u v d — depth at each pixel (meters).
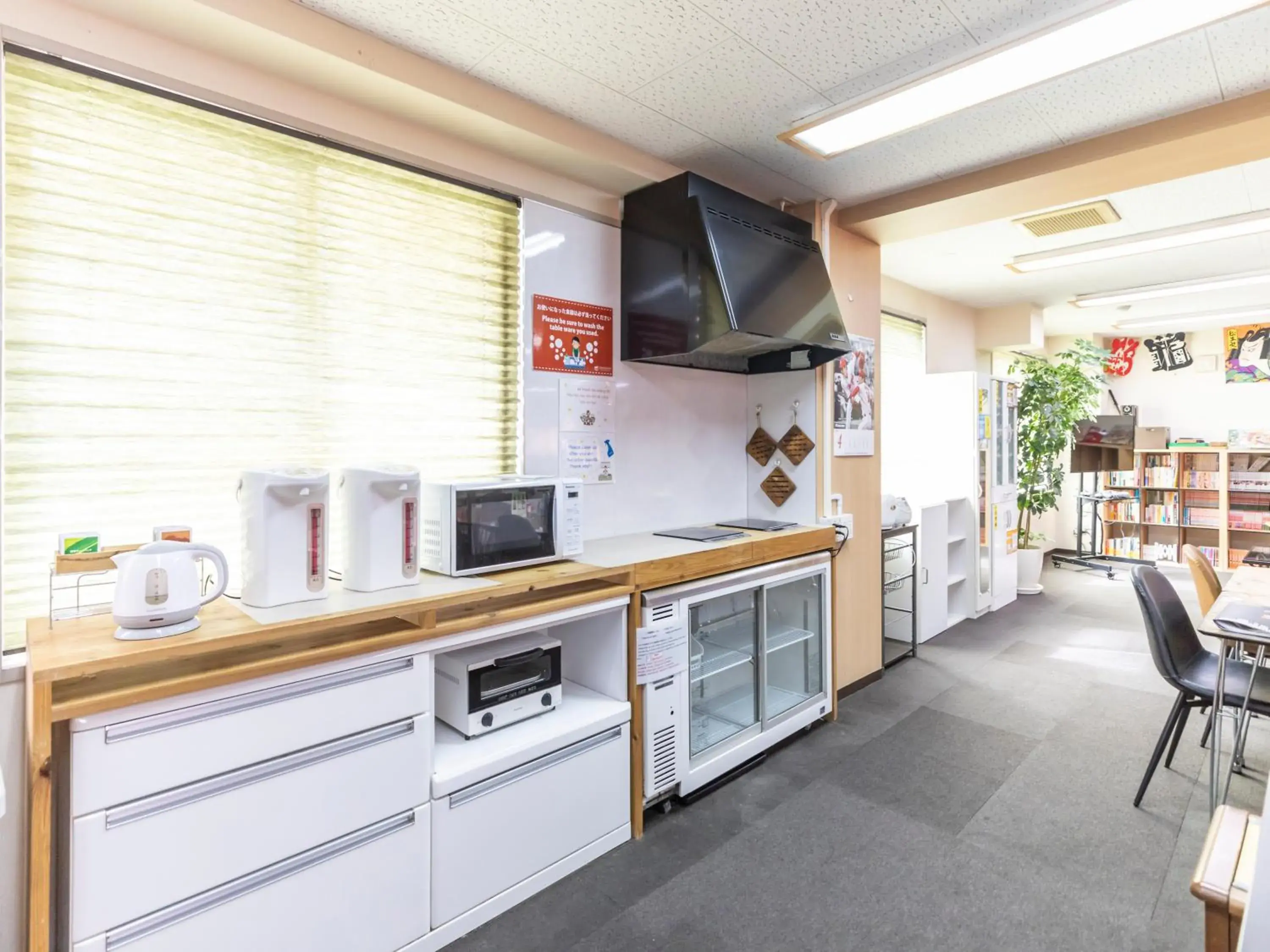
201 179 1.87
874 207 3.30
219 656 1.51
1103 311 6.04
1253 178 3.06
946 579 4.82
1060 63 2.05
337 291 2.15
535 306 2.63
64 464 1.69
